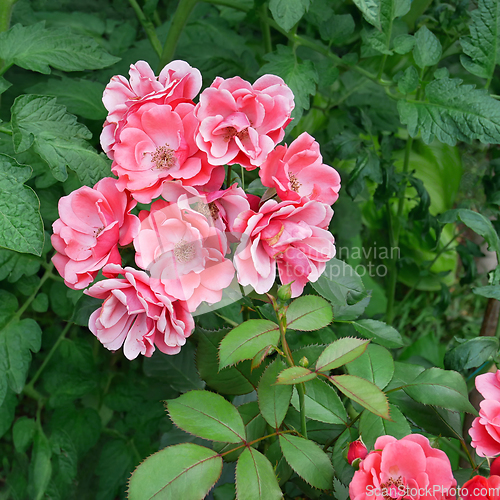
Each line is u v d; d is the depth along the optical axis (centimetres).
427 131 63
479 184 105
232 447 51
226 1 71
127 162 48
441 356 102
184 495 44
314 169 50
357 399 45
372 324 59
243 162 47
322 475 46
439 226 85
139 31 101
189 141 48
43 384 77
